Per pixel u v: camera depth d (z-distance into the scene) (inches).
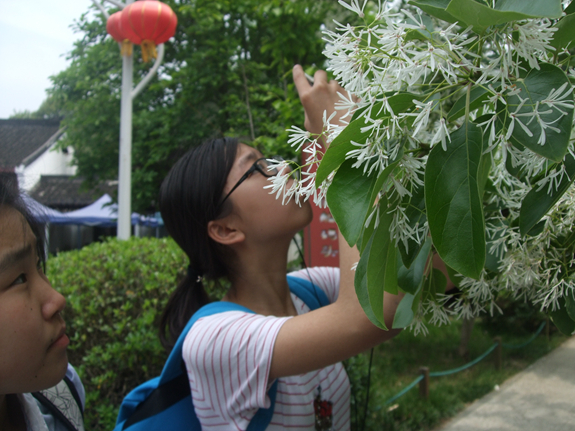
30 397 31.4
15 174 28.7
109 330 89.7
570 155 21.0
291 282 50.7
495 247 28.1
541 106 18.5
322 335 32.1
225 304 41.3
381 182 19.1
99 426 89.7
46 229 32.1
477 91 20.0
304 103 34.3
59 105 309.9
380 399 113.1
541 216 21.3
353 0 21.2
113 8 267.6
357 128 19.9
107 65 264.4
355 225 20.0
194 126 205.6
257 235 42.2
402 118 20.1
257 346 33.5
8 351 24.0
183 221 44.9
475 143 19.0
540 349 167.8
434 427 116.0
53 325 26.6
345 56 21.1
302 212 42.1
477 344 181.2
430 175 19.3
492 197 30.3
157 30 143.7
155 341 90.1
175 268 98.7
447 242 18.8
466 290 30.9
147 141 227.9
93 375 90.1
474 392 133.4
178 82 202.1
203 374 36.1
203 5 169.8
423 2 19.7
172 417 40.4
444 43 19.9
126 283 94.0
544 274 27.2
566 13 21.1
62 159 645.9
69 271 96.6
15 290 24.5
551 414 109.2
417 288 27.8
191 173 43.0
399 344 185.9
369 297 20.5
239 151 43.2
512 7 18.7
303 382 40.6
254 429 37.5
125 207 157.0
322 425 40.7
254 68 167.9
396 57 20.2
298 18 136.7
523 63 20.1
